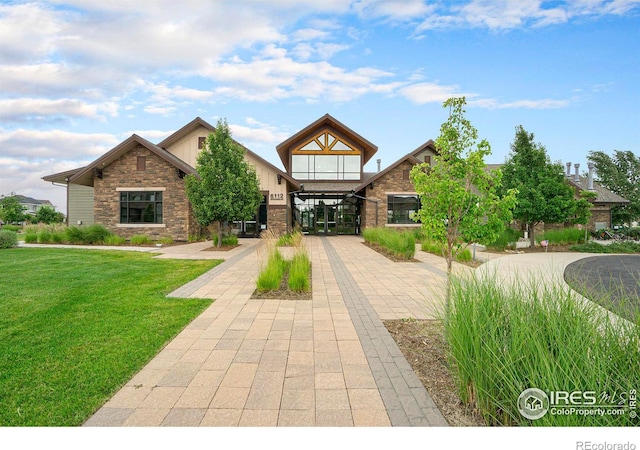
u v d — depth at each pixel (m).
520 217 16.19
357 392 3.01
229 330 4.66
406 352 3.93
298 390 3.05
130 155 18.61
